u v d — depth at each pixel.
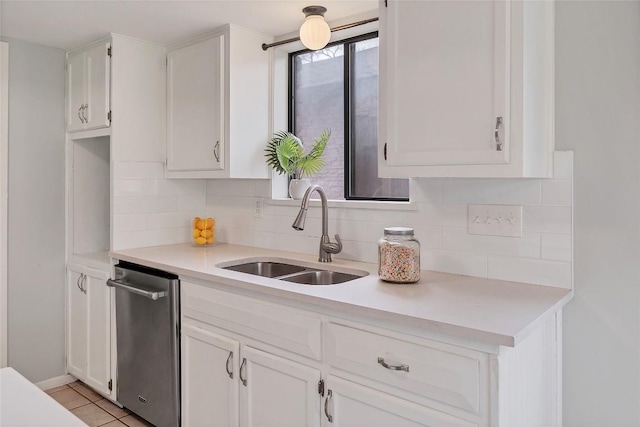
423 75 1.69
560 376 1.73
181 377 2.25
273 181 2.75
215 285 2.05
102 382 2.78
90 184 3.17
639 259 1.59
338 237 2.30
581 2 1.67
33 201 2.92
